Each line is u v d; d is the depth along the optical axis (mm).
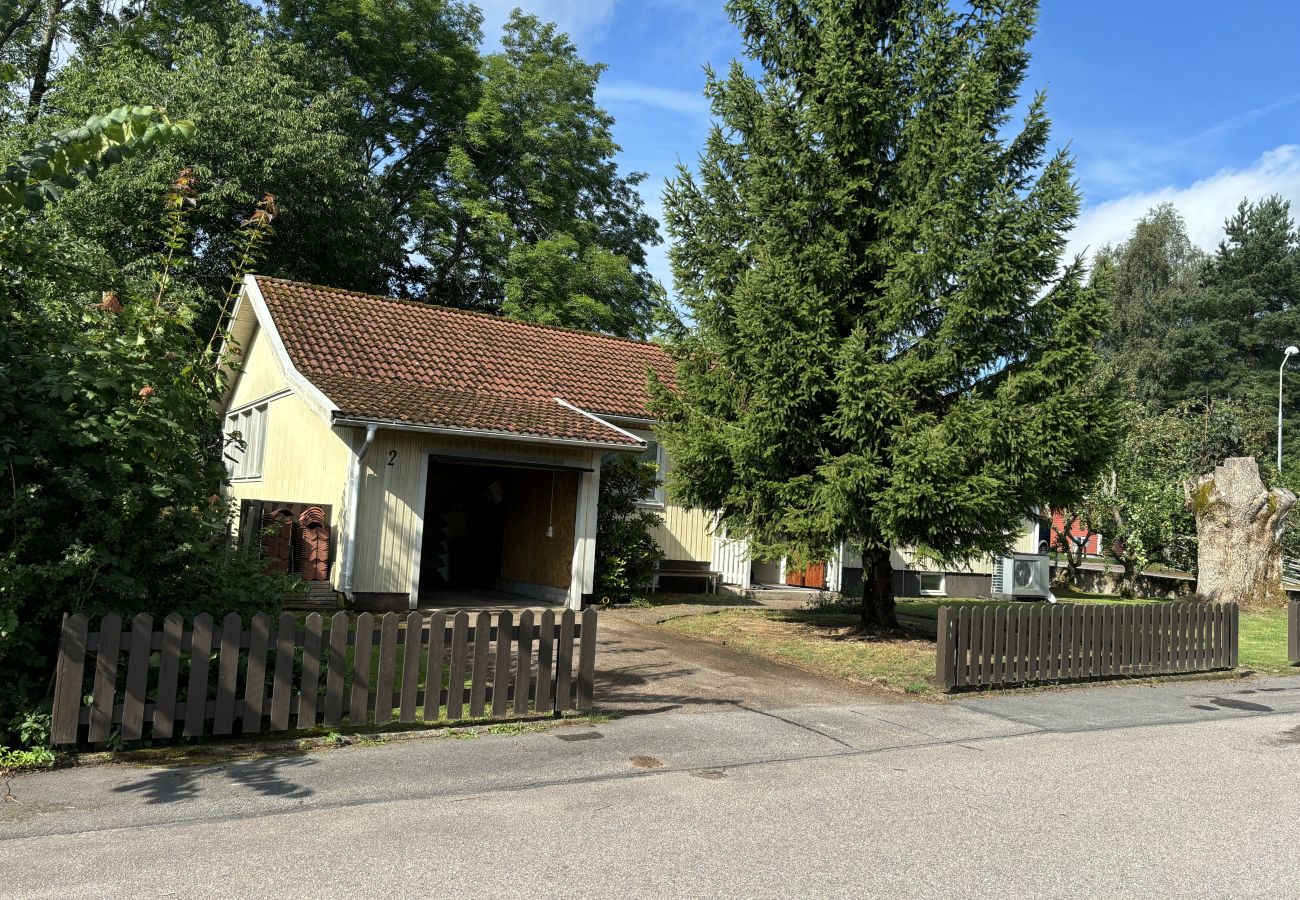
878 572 13242
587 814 5359
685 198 12664
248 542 10719
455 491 19031
